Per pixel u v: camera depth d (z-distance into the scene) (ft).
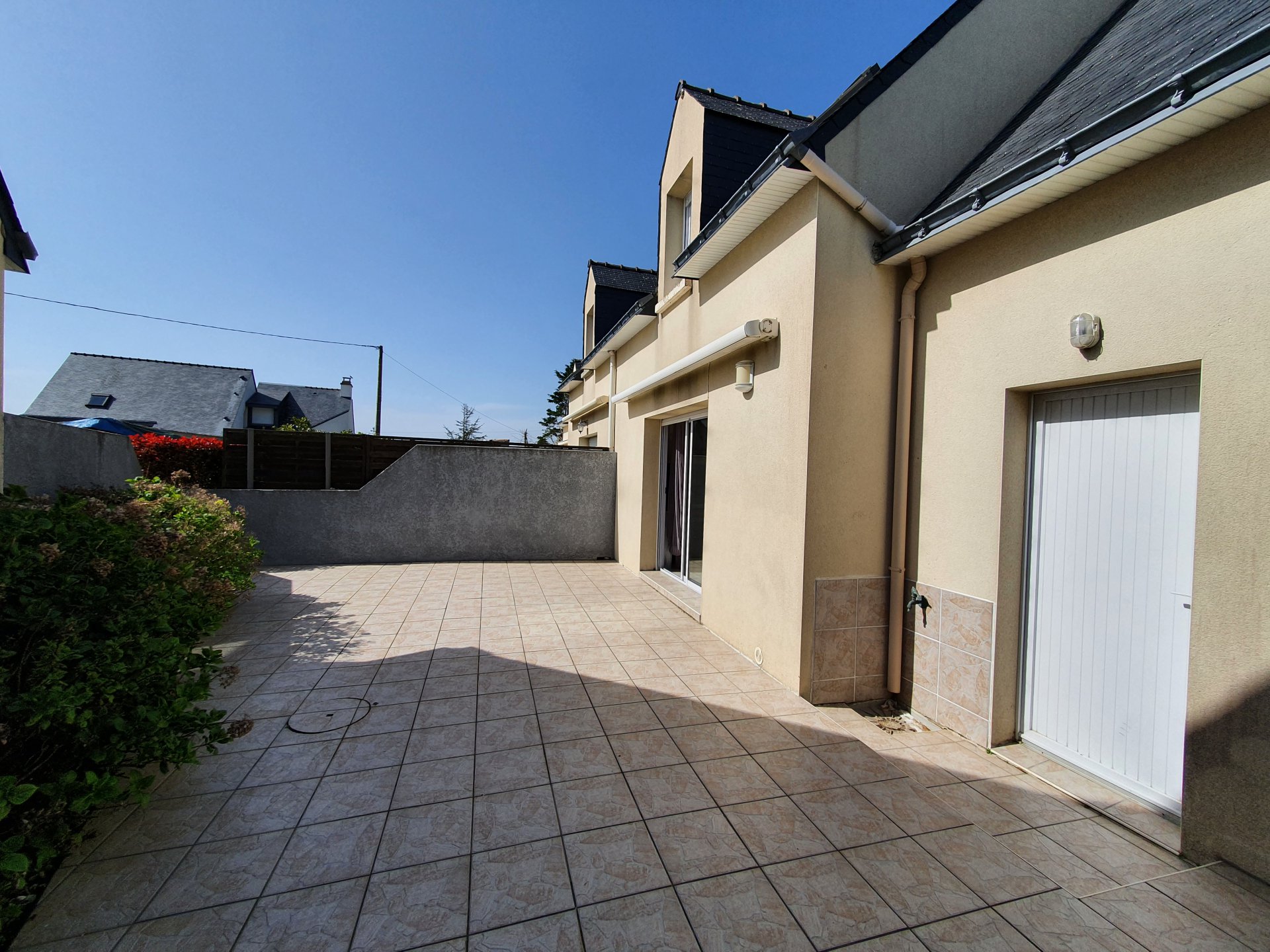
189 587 14.10
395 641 17.69
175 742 8.21
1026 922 6.93
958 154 15.38
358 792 9.39
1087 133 9.08
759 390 16.24
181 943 6.30
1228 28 8.82
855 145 13.83
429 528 32.14
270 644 17.26
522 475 33.30
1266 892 7.45
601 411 39.32
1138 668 9.97
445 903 7.01
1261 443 7.64
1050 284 10.82
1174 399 9.42
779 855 8.04
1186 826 8.43
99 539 9.08
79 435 20.02
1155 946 6.59
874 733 12.92
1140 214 9.27
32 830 6.73
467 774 10.01
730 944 6.48
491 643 17.58
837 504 14.21
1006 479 11.92
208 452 32.60
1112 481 10.42
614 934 6.59
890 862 7.98
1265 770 7.52
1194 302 8.48
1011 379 11.66
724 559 18.33
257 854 7.81
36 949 6.16
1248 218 7.84
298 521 30.37
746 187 14.71
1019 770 11.25
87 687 7.08
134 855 7.72
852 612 14.42
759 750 11.14
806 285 13.92
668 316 24.43
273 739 11.17
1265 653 7.54
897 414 14.44
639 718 12.45
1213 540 8.14
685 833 8.49
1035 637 11.95
